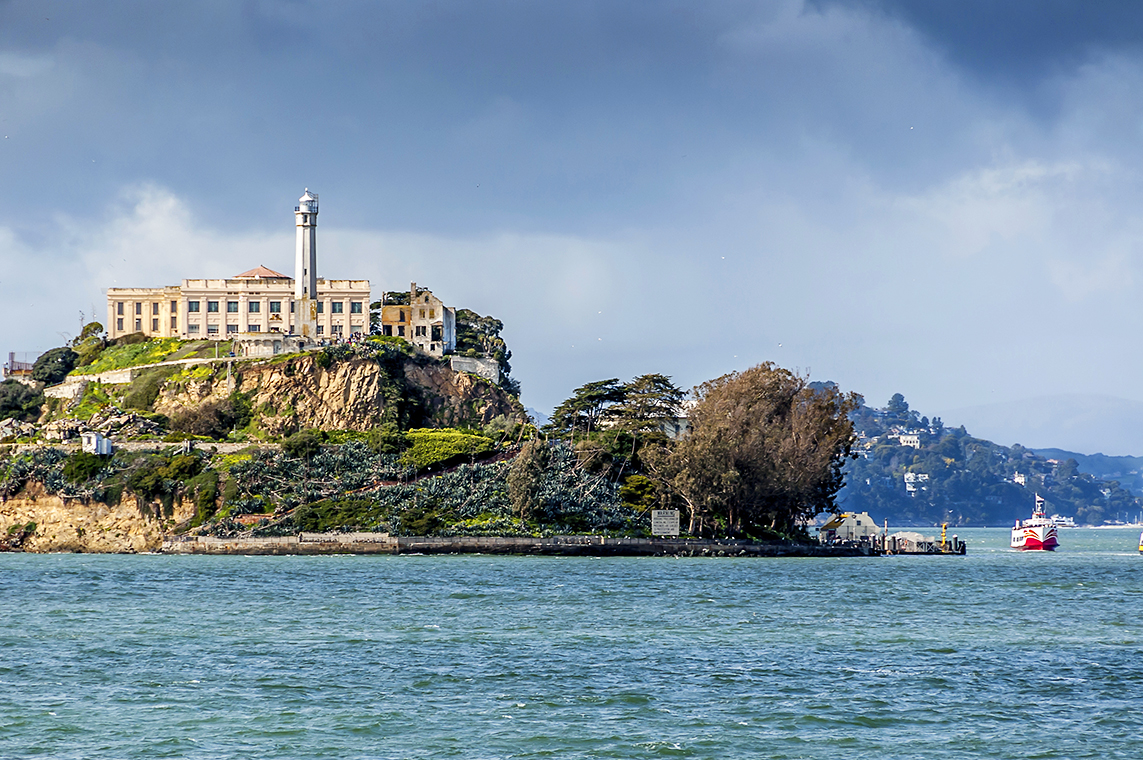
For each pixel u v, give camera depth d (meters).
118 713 68.81
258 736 64.06
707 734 65.06
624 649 90.69
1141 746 63.56
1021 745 63.56
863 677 79.94
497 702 72.00
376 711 69.56
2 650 88.88
